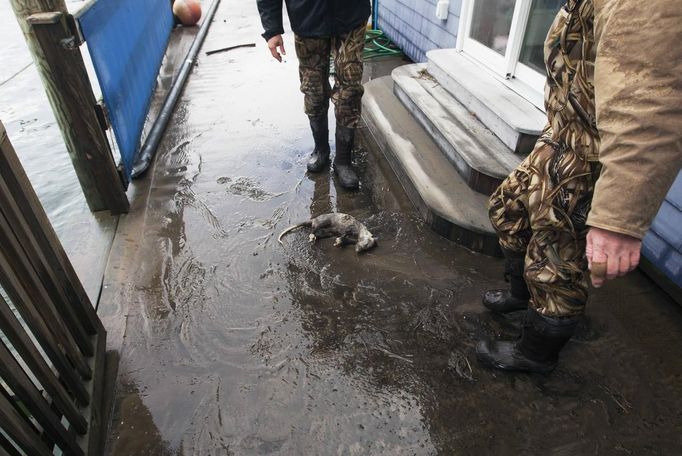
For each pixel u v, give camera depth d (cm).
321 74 302
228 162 355
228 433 171
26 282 143
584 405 176
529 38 288
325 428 171
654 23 82
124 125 327
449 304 224
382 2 588
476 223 249
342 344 205
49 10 239
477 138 290
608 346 199
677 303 218
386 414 175
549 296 158
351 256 258
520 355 184
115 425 175
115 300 232
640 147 88
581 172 135
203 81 516
